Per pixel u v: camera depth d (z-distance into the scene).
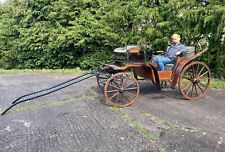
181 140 4.49
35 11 12.01
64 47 11.20
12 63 13.09
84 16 11.12
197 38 9.07
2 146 4.40
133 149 4.23
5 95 7.24
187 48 6.65
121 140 4.52
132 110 5.90
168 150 4.19
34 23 12.07
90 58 11.16
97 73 6.60
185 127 4.97
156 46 9.59
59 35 10.98
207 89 7.21
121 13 10.40
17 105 6.39
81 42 10.59
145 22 9.93
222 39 8.61
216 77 8.78
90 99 6.70
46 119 5.49
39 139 4.62
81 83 8.33
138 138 4.58
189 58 6.51
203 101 6.43
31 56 12.21
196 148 4.23
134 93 6.98
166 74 6.48
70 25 11.56
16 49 12.52
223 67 8.86
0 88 8.02
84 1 11.28
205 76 7.45
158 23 9.22
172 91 7.19
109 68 6.45
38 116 5.67
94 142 4.46
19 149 4.29
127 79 6.29
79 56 11.56
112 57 11.02
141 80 7.82
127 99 6.48
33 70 11.06
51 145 4.40
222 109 5.89
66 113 5.79
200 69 6.90
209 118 5.39
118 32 10.66
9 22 13.04
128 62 6.40
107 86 6.12
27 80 9.11
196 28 8.48
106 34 10.59
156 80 6.45
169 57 6.59
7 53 12.90
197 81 6.65
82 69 11.36
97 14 11.10
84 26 10.95
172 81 6.54
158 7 9.56
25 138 4.67
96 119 5.42
